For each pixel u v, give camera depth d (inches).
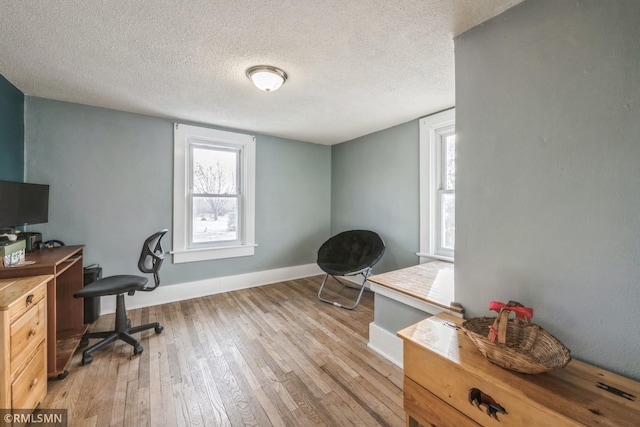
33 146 89.6
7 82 78.5
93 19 52.1
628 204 36.7
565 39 42.1
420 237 112.6
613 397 32.9
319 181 161.2
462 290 57.3
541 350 39.8
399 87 83.5
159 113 106.6
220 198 129.4
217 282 127.0
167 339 82.7
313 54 65.2
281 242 147.5
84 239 97.9
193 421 51.4
